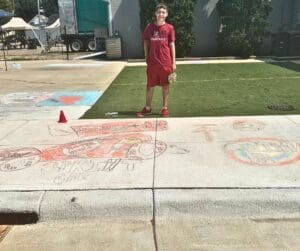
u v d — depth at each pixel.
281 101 7.73
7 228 3.54
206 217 3.62
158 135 5.45
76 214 3.67
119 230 3.45
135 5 18.61
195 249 3.11
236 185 3.85
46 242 3.29
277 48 17.20
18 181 4.11
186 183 3.92
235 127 5.73
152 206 3.65
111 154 4.77
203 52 18.72
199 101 7.94
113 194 3.77
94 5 21.20
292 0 18.16
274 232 3.34
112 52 18.39
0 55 23.25
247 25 17.02
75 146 5.11
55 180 4.10
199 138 5.27
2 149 5.11
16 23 34.81
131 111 7.18
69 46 23.86
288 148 4.82
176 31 16.89
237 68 13.67
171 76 6.55
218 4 17.83
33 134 5.73
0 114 7.15
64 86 10.37
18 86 10.52
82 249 3.16
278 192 3.71
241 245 3.15
